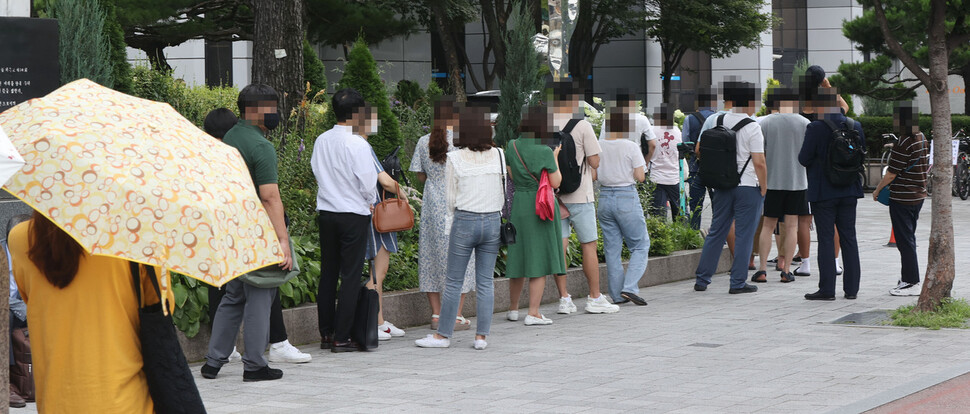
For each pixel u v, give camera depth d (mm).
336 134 8227
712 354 8062
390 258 10047
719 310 10320
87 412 3934
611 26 38031
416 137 15617
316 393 6895
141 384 4031
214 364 7422
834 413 6074
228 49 33375
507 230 8492
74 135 3652
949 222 9297
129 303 4000
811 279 12547
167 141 3809
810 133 10641
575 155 9992
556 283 10391
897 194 10805
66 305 3955
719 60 47969
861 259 14391
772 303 10695
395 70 39125
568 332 9242
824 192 10648
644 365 7691
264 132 7168
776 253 15398
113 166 3596
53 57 9711
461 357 8164
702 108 14070
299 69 14344
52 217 3518
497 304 10625
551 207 9336
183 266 3557
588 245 10242
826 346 8297
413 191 11109
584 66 39094
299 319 8836
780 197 11961
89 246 3490
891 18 30641
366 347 8430
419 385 7109
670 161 13633
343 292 8312
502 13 35469
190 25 25469
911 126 10602
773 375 7238
